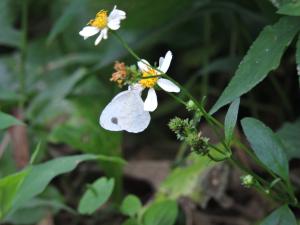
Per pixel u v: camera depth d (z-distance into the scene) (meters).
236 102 0.23
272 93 0.43
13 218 0.35
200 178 0.34
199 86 0.45
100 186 0.29
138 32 0.41
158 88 0.22
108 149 0.36
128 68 0.22
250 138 0.23
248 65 0.25
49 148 0.42
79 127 0.37
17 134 0.39
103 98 0.43
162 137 0.45
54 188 0.36
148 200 0.38
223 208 0.36
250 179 0.23
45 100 0.43
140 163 0.40
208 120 0.23
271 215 0.23
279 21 0.26
